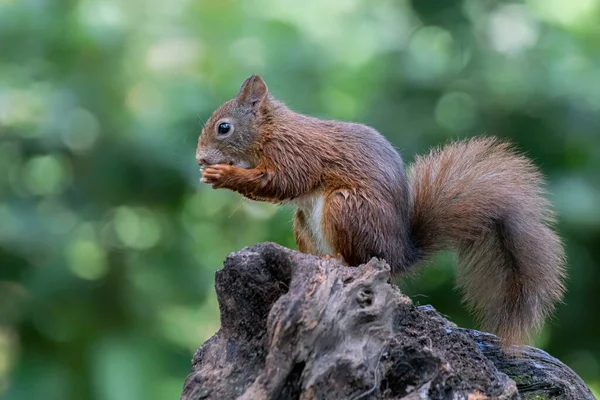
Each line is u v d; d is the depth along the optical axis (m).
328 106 15.69
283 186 8.87
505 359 7.78
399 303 7.10
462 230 8.70
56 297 14.06
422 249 8.88
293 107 15.26
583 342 13.80
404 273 8.73
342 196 8.45
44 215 14.46
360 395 6.43
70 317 14.17
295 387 6.48
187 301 14.82
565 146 14.07
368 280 6.68
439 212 8.78
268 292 7.00
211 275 15.11
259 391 6.39
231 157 9.48
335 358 6.43
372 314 6.56
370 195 8.41
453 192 8.79
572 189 13.15
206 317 15.32
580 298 13.58
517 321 8.20
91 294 14.30
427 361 6.68
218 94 15.25
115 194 14.68
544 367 7.74
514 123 14.20
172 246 15.02
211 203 15.48
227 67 15.95
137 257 14.84
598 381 13.88
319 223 8.68
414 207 8.97
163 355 13.85
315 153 8.75
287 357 6.41
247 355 6.91
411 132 14.28
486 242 8.66
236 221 15.43
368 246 8.35
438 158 9.16
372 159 8.58
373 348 6.55
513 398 6.79
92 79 14.98
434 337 7.07
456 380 6.70
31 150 14.56
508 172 8.78
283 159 8.88
